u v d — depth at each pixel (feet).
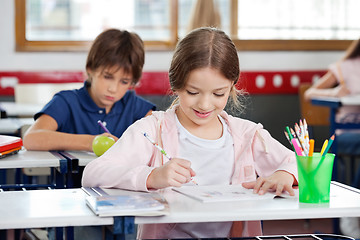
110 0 15.67
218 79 5.09
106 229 4.07
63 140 7.26
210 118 5.31
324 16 16.40
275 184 4.79
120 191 4.82
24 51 15.30
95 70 8.05
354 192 4.86
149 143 5.59
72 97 8.45
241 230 5.46
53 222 3.84
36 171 9.66
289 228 12.39
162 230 5.35
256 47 16.03
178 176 4.69
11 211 4.06
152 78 15.55
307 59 16.21
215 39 5.18
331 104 11.62
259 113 16.10
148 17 15.81
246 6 16.12
